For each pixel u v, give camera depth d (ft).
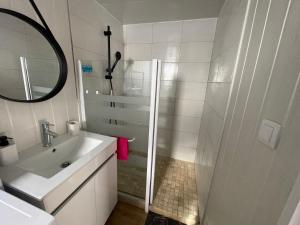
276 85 1.59
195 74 6.32
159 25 6.21
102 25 5.08
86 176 2.91
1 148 2.55
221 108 3.56
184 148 7.39
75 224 2.82
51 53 3.41
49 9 3.31
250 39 2.43
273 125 1.55
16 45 2.80
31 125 3.22
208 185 4.01
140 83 3.95
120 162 4.87
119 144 4.25
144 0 4.51
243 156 2.22
